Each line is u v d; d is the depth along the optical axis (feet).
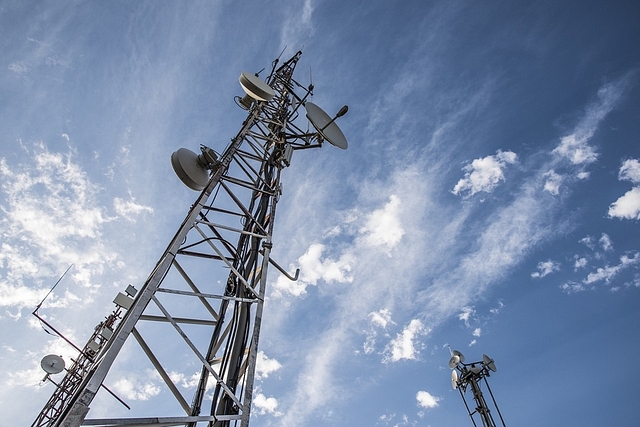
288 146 25.23
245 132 23.41
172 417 12.05
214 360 16.92
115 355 11.53
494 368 51.21
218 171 19.61
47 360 42.86
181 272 18.16
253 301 16.35
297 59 34.12
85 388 10.55
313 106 28.09
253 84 24.23
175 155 20.13
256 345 15.07
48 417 39.27
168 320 13.43
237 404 13.55
